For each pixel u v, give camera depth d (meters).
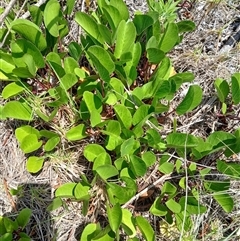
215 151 0.47
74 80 0.45
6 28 0.48
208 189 0.46
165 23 0.49
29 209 0.44
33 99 0.47
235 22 0.56
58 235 0.46
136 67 0.49
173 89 0.45
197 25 0.54
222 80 0.48
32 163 0.47
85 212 0.44
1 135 0.49
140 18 0.45
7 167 0.48
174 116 0.51
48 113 0.49
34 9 0.46
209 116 0.52
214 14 0.56
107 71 0.43
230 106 0.51
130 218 0.45
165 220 0.46
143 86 0.46
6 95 0.46
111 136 0.45
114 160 0.48
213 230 0.47
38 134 0.47
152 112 0.43
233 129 0.52
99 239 0.43
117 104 0.44
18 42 0.44
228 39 0.55
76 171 0.48
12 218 0.46
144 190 0.47
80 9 0.53
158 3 0.49
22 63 0.45
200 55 0.53
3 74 0.46
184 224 0.44
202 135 0.52
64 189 0.45
